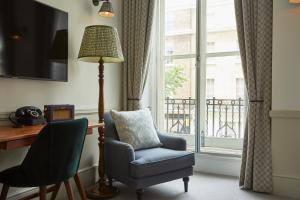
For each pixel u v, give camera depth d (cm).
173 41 384
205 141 369
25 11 224
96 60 281
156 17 378
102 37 249
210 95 366
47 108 228
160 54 388
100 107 275
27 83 236
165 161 250
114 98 350
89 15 305
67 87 278
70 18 278
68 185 204
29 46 228
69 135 178
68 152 183
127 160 241
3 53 206
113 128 283
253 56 289
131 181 238
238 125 355
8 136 164
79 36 291
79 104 293
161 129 389
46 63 244
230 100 356
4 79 217
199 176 329
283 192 272
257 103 284
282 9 270
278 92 273
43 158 171
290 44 267
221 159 334
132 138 272
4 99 218
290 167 270
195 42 361
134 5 352
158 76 386
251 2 291
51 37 250
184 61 378
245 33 290
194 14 368
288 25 268
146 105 378
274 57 274
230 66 352
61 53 261
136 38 350
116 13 350
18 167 184
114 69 349
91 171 306
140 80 348
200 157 348
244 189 286
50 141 170
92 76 312
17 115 213
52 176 178
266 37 281
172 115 392
